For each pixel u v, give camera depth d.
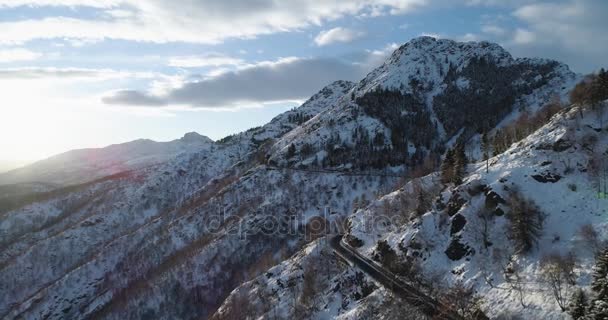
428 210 128.38
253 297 147.12
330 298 121.31
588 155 104.50
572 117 117.88
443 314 89.06
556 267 80.50
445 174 139.38
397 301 99.81
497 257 95.38
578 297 71.56
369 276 117.19
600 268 71.69
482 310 86.12
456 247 106.44
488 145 181.12
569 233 89.38
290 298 132.75
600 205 91.69
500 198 105.44
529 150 118.38
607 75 117.25
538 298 79.69
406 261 116.75
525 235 91.94
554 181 104.19
